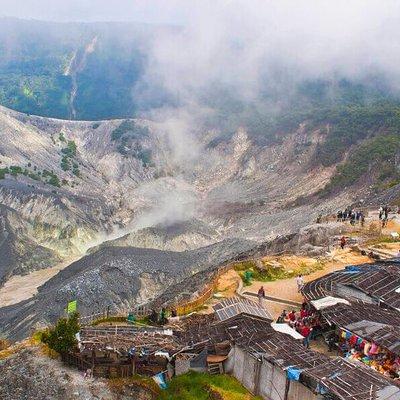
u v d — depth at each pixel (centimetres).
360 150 16750
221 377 3147
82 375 3312
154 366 3266
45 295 7794
